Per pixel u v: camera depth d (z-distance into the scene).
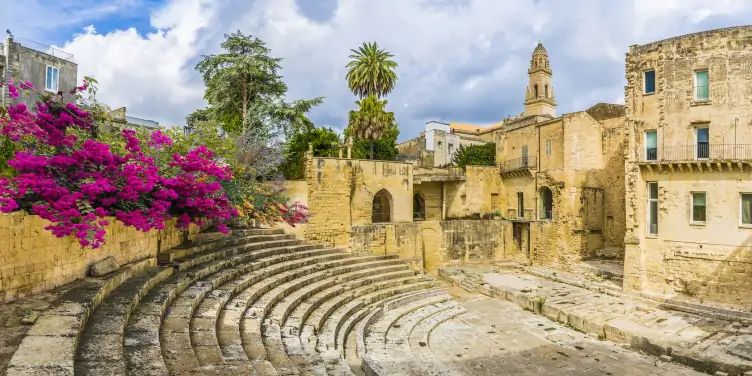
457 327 24.55
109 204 14.23
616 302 28.41
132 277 15.51
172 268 17.50
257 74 38.31
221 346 12.70
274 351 13.93
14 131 14.93
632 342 22.12
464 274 37.84
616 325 23.64
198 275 18.03
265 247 26.77
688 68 29.58
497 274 38.16
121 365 8.82
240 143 30.66
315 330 18.66
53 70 35.94
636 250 30.97
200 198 16.88
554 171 43.06
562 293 30.64
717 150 28.53
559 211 41.56
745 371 18.11
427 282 31.73
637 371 18.94
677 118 29.92
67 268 13.16
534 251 42.59
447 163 67.56
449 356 20.30
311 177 34.00
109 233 15.08
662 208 30.36
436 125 69.12
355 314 22.92
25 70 33.94
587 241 41.84
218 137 27.53
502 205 49.81
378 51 54.50
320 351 16.39
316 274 25.31
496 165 50.19
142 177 15.27
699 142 29.41
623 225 43.34
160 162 20.19
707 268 28.48
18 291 11.56
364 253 35.94
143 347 10.35
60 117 15.34
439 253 40.94
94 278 13.86
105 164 14.64
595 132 43.44
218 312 15.23
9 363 8.00
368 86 53.88
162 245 19.39
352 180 36.88
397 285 29.98
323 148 40.91
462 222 42.31
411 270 33.06
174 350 10.98
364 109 48.00
